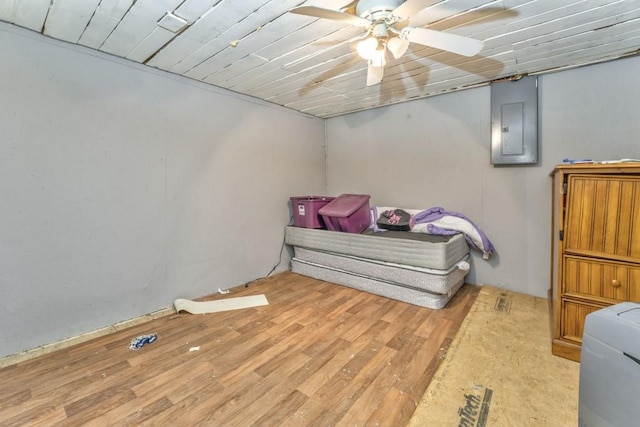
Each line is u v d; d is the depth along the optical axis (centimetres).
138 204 241
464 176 309
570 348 181
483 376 169
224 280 306
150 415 145
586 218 177
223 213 302
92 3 160
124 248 235
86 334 216
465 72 259
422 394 156
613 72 234
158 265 256
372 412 145
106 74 220
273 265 356
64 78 201
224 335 219
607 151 239
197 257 283
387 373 173
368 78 212
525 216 279
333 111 386
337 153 414
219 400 154
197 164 279
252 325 233
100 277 223
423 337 212
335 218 319
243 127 317
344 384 165
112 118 225
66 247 207
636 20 178
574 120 250
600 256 173
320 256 335
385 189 369
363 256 296
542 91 263
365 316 245
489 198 296
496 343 202
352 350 197
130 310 240
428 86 294
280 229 363
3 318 185
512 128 271
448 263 254
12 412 146
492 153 283
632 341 92
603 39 201
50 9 165
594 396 104
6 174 183
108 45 207
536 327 222
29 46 187
